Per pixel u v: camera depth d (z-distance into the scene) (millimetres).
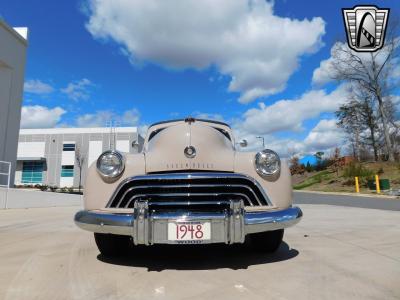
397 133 32469
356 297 2324
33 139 46719
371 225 6059
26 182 45781
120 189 3029
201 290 2484
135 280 2734
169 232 2771
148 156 3205
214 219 2785
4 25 16516
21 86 18031
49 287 2586
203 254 3635
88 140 45750
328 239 4582
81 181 44750
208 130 3420
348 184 25453
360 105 33781
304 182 33500
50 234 5195
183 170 3105
